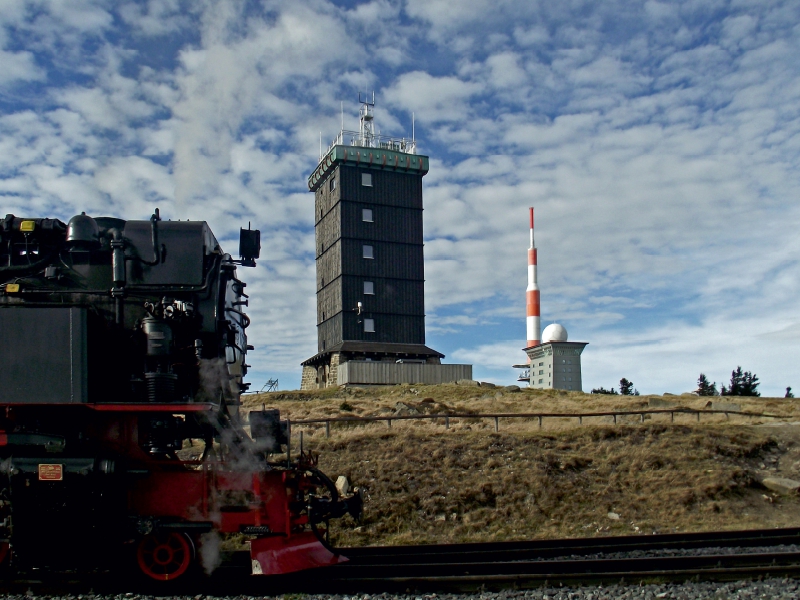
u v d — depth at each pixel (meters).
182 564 9.97
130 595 9.37
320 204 59.03
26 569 10.23
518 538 15.76
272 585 9.83
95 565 10.49
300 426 26.45
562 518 17.05
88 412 10.01
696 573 10.41
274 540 10.18
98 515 9.81
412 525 16.28
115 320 10.41
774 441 23.88
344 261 52.97
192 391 10.69
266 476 10.30
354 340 52.12
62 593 9.54
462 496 17.47
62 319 9.80
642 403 36.47
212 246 11.78
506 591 9.83
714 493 18.56
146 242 10.77
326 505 10.88
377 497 17.12
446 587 9.93
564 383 60.34
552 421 30.02
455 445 20.62
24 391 9.64
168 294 10.63
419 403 33.16
